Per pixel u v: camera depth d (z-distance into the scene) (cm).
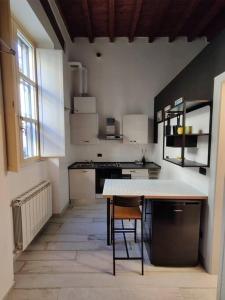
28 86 291
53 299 180
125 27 430
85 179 429
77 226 324
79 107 450
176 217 220
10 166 183
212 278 208
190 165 227
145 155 493
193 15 380
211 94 209
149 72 479
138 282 201
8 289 184
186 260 224
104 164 465
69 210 397
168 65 476
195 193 227
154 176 434
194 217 220
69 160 438
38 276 208
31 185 276
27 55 293
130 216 223
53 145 319
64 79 387
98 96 484
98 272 215
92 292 188
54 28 317
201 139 238
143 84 481
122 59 476
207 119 224
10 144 181
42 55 306
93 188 430
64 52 386
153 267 225
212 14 360
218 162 198
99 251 254
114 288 193
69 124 438
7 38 170
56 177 352
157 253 225
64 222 340
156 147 466
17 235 221
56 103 315
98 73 479
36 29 272
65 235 294
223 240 150
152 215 222
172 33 445
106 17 390
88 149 491
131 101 485
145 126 453
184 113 228
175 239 222
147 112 486
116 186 265
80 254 247
